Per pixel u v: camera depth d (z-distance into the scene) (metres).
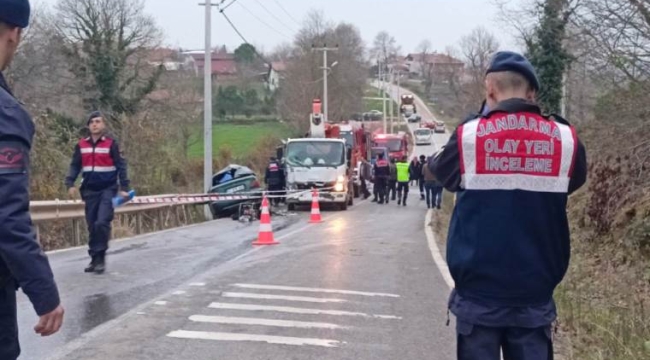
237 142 59.59
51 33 37.84
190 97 44.94
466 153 3.68
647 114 14.95
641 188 13.91
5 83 3.02
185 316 7.81
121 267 10.96
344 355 6.55
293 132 63.91
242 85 86.38
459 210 3.74
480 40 68.94
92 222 10.19
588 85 19.31
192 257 12.34
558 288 9.98
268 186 29.44
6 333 3.06
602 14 15.70
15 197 2.86
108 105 40.41
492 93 3.83
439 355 6.63
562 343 7.29
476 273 3.66
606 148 15.56
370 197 39.91
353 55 78.38
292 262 11.99
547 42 23.19
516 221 3.62
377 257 12.89
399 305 8.76
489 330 3.68
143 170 31.98
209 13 28.14
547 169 3.64
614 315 8.52
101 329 7.14
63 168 22.00
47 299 2.94
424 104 130.00
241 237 16.19
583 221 15.91
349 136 37.91
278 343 6.86
